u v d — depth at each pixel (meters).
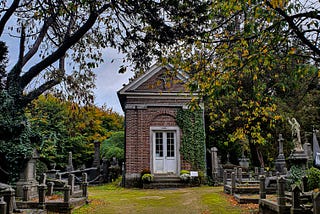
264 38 5.89
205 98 7.08
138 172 19.42
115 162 23.97
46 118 21.36
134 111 20.19
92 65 8.89
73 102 11.59
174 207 10.99
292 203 7.75
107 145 27.22
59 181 13.61
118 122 34.88
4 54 15.42
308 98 21.31
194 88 6.50
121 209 10.77
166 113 20.38
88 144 28.45
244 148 24.94
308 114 21.50
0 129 11.67
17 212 8.31
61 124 21.81
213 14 6.71
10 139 11.83
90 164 28.94
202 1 7.37
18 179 11.67
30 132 12.30
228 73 6.47
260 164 24.03
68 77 11.43
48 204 9.73
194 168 19.86
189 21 7.58
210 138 25.70
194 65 7.79
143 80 20.31
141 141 19.83
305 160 11.09
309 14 5.64
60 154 25.59
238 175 16.88
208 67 7.46
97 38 9.46
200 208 10.55
